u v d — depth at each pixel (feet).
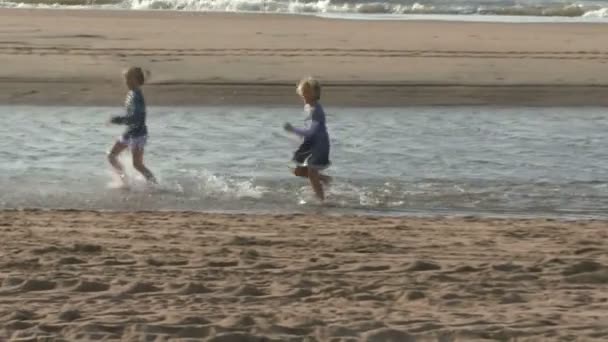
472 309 61.87
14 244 81.15
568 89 219.82
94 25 321.73
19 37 281.74
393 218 103.81
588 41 309.63
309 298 64.23
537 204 118.62
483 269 73.41
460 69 241.35
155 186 124.16
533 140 166.50
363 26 343.87
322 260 76.02
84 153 146.41
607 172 140.05
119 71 227.20
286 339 54.13
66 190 120.78
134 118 126.00
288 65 240.94
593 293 66.74
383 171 137.08
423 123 181.78
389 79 224.12
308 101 120.78
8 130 165.17
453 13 430.20
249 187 124.77
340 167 139.03
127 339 54.13
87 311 59.82
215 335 54.34
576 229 95.25
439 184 129.08
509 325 57.41
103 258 75.77
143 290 65.82
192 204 114.83
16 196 116.47
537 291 67.00
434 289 67.00
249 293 65.31
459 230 93.25
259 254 78.23
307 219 100.42
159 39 286.87
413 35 316.19
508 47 287.48
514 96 212.84
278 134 167.43
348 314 59.93
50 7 399.44
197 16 369.71
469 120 186.29
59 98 199.82
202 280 68.90
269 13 396.57
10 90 204.03
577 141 166.50
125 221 96.48
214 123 177.78
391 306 62.44
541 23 377.50
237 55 255.29
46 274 69.82
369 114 190.49
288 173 134.41
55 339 53.67
